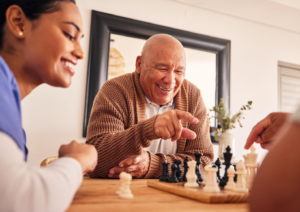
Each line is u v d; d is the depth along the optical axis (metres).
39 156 2.43
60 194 0.46
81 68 2.64
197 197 0.67
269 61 3.60
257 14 3.38
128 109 1.59
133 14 2.91
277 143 0.36
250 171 0.87
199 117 1.76
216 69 3.20
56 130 2.50
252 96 3.44
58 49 0.68
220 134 3.07
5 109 0.46
